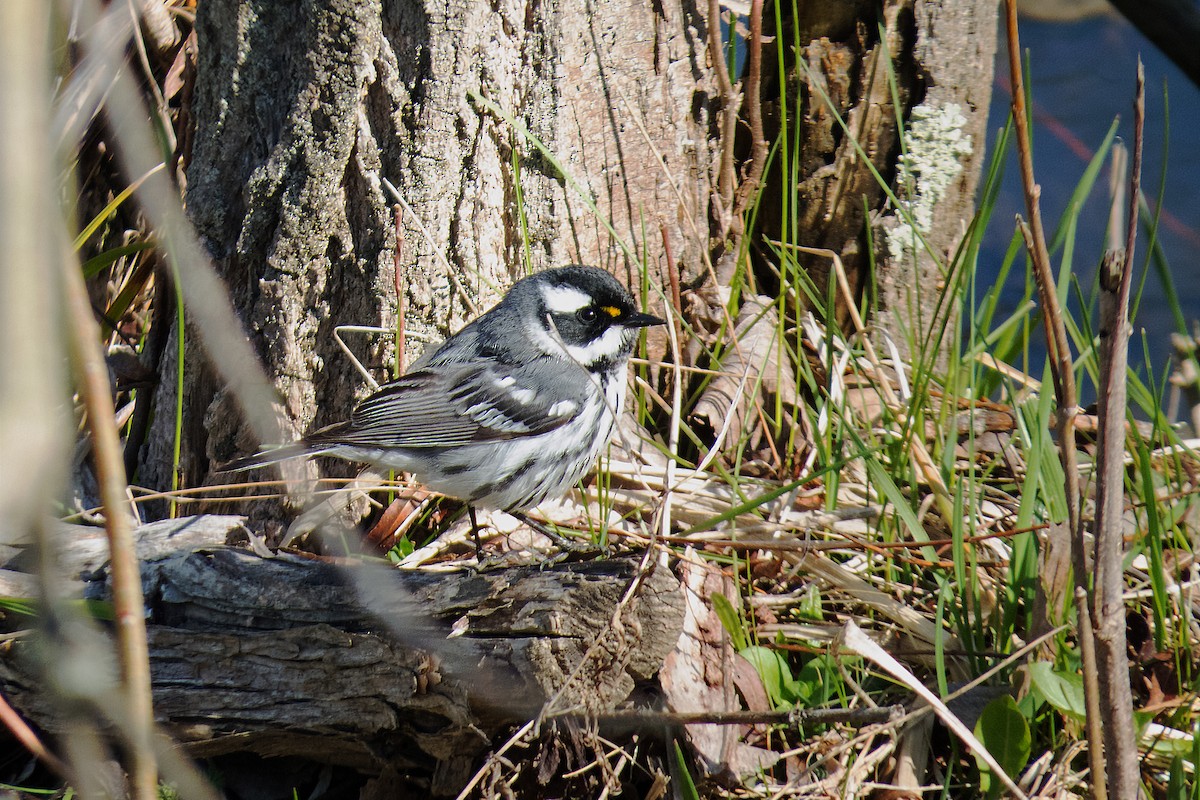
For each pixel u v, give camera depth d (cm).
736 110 1067
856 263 1118
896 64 1075
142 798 408
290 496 923
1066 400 593
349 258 933
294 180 907
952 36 1053
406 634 662
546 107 975
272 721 680
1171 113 1545
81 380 379
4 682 656
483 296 966
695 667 754
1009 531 785
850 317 1113
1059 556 740
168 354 959
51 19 261
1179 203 1445
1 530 697
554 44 967
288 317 929
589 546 852
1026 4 1656
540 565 727
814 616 832
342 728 682
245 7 895
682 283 1088
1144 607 816
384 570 680
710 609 804
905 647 795
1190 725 721
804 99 1087
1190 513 898
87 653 437
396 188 930
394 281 930
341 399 953
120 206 1064
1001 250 1461
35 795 675
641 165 1032
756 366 1047
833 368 1012
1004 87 1595
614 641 672
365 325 941
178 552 723
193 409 938
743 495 913
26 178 202
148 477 989
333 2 877
